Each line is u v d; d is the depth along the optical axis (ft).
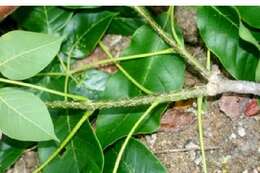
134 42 2.45
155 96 2.29
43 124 2.12
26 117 2.12
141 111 2.40
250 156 2.47
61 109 2.47
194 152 2.52
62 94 2.31
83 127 2.40
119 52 2.69
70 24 2.57
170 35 2.41
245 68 2.36
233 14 2.32
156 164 2.39
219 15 2.36
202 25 2.37
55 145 2.45
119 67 2.44
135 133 2.40
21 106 2.12
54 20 2.57
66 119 2.47
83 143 2.40
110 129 2.40
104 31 2.55
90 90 2.56
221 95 2.53
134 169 2.41
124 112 2.41
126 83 2.44
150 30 2.44
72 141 2.42
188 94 2.29
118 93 2.44
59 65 2.56
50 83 2.53
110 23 2.62
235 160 2.48
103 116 2.41
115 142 2.44
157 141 2.56
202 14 2.36
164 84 2.43
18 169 2.62
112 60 2.45
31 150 2.62
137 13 2.56
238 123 2.51
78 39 2.57
